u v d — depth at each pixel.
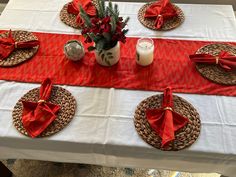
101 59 1.09
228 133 0.90
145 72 1.09
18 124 0.95
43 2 1.41
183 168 0.97
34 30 1.28
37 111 0.95
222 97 0.99
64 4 1.39
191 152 0.87
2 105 1.01
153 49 1.09
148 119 0.92
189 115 0.94
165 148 0.87
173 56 1.14
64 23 1.29
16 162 1.58
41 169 1.54
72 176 1.51
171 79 1.06
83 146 0.91
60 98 1.01
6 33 1.25
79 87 1.05
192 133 0.89
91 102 1.00
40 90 1.02
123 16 1.32
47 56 1.17
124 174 1.51
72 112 0.97
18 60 1.14
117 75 1.08
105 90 1.04
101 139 0.90
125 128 0.93
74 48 1.10
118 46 1.08
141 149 0.89
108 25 0.97
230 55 1.08
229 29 1.23
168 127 0.88
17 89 1.06
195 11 1.32
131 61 1.13
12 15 1.35
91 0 1.36
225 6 1.34
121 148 0.90
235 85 1.02
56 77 1.09
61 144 0.92
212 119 0.94
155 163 0.96
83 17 1.01
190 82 1.04
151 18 1.28
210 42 1.18
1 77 1.10
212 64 1.09
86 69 1.11
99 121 0.95
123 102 1.00
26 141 0.93
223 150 0.86
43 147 0.94
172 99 0.97
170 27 1.24
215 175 1.50
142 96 1.01
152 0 1.85
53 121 0.95
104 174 1.51
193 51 1.15
